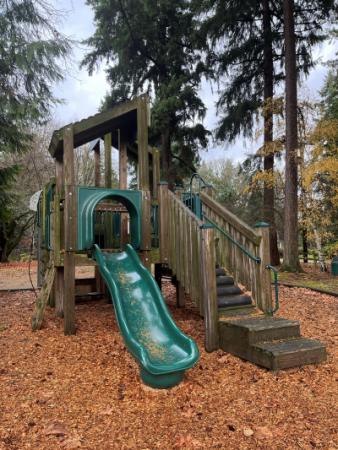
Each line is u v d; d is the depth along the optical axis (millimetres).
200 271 4254
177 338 3586
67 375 3438
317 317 5590
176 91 14797
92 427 2568
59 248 4926
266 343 3719
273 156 13422
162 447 2344
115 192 4977
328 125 12023
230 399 2990
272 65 13508
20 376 3391
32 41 8406
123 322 3543
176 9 15250
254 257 4543
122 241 5941
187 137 15852
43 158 20453
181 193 6602
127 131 6594
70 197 4734
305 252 17969
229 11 12242
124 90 16578
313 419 2660
